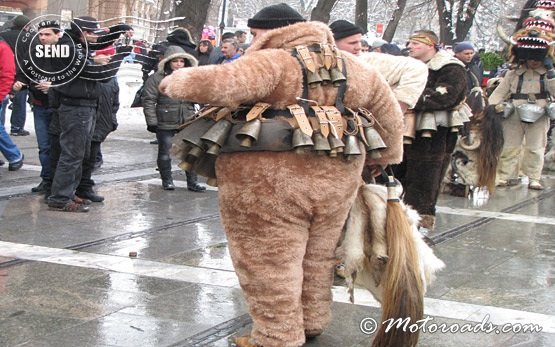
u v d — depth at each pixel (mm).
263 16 4688
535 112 11688
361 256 4539
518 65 11906
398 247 4465
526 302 6039
